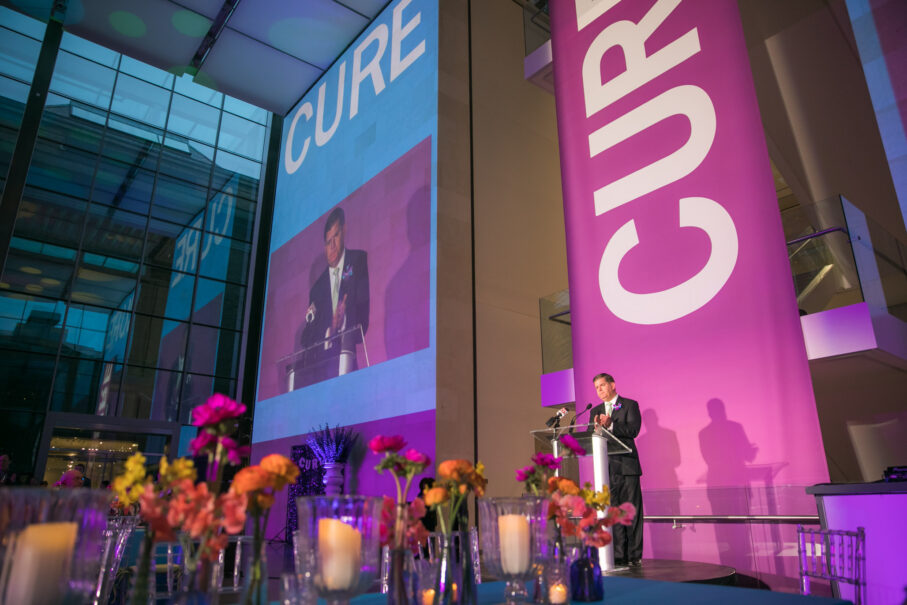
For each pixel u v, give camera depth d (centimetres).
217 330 1295
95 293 1192
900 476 285
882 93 459
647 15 586
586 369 565
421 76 851
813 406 412
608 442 355
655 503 488
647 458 500
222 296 1320
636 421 421
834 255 475
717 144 504
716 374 468
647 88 569
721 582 354
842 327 433
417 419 708
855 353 435
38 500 86
